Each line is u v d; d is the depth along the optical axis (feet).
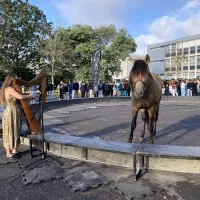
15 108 14.71
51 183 11.75
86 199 10.28
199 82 61.82
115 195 10.59
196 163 12.39
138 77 14.48
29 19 84.79
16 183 11.73
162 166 12.87
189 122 28.91
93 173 12.65
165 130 24.27
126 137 21.25
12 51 83.92
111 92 67.00
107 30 124.06
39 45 93.35
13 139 14.70
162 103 54.54
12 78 14.71
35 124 16.49
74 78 116.67
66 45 105.19
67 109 41.63
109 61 120.16
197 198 10.09
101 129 24.63
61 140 14.69
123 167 13.41
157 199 10.16
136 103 16.02
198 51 193.26
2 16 79.20
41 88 15.84
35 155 15.43
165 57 226.99
